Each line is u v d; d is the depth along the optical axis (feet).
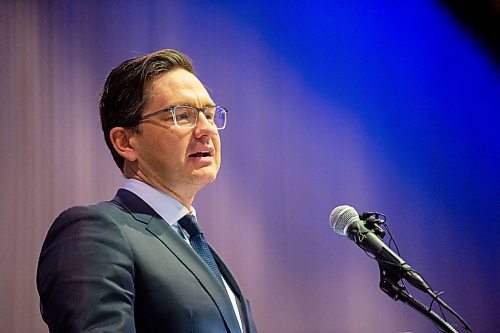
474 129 47.65
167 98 13.32
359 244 13.94
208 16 44.96
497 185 47.39
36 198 41.29
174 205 13.21
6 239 40.65
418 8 48.14
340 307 44.52
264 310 43.91
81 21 43.11
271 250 44.42
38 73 42.32
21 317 40.24
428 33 48.01
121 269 11.12
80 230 11.38
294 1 46.47
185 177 13.14
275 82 45.60
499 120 47.98
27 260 40.78
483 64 48.29
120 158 13.99
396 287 13.35
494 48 48.34
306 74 46.11
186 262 12.05
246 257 44.06
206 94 13.85
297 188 45.24
